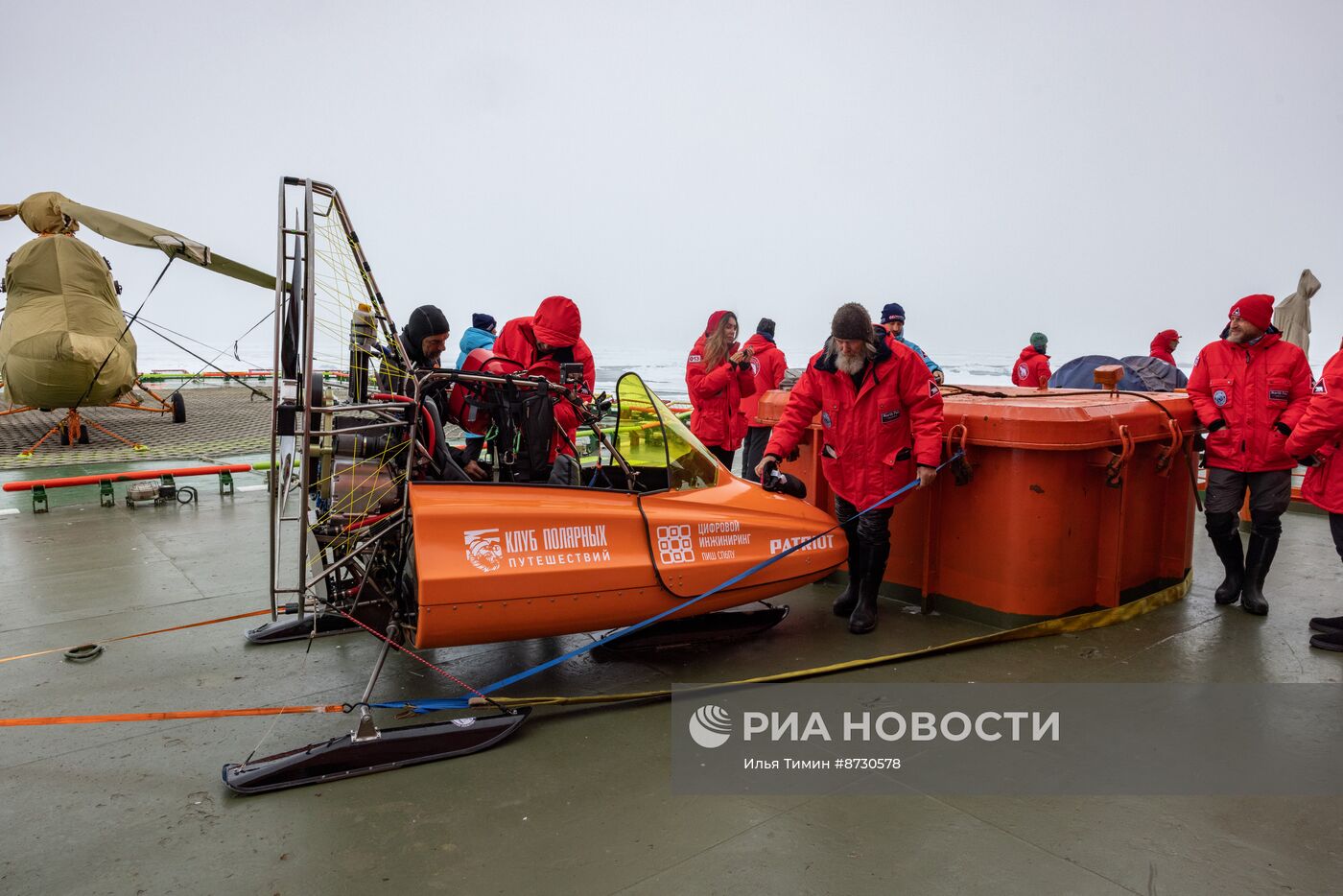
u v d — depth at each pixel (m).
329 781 2.86
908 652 4.06
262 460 10.23
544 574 3.27
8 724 2.87
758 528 3.91
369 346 3.70
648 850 2.46
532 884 2.30
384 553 3.56
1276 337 4.56
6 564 5.64
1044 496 4.29
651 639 4.12
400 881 2.31
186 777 2.89
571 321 4.63
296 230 3.08
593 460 8.45
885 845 2.48
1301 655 4.04
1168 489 5.02
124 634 4.30
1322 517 7.35
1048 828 2.56
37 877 2.32
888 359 4.14
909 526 4.87
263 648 4.14
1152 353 11.27
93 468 9.66
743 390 6.46
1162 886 2.27
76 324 10.98
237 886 2.29
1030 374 10.66
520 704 3.39
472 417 3.87
